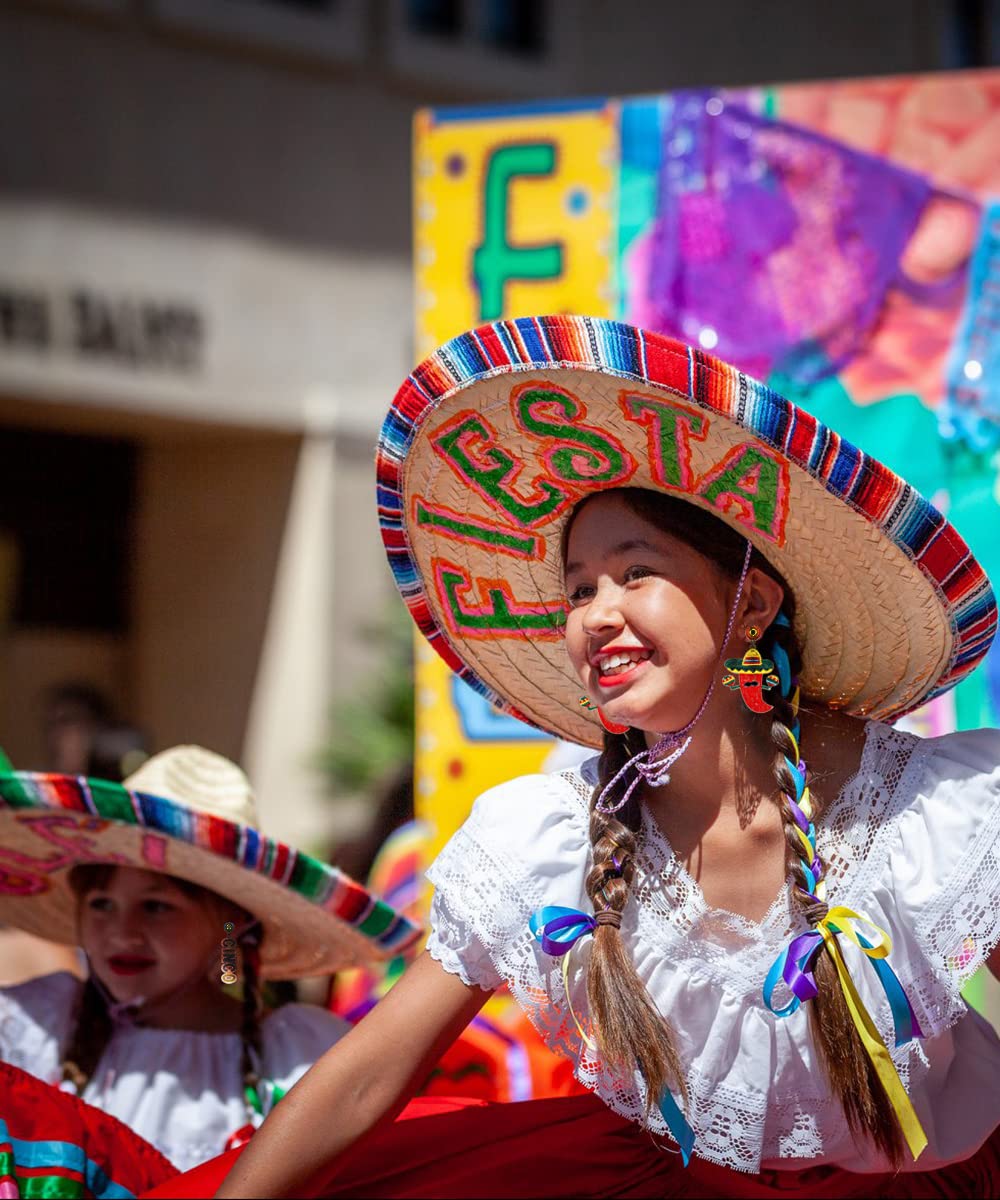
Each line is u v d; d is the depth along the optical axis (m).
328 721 13.05
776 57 15.00
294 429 13.31
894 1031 2.96
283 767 13.20
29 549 13.77
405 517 3.28
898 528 2.84
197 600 13.91
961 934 2.95
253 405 13.06
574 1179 3.38
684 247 6.04
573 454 3.06
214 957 4.46
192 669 13.91
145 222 12.42
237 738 13.64
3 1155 3.39
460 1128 3.29
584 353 2.76
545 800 3.15
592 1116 3.37
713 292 6.02
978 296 5.81
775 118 5.98
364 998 6.45
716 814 3.12
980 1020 3.29
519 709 3.67
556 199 6.16
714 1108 3.06
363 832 9.07
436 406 3.01
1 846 4.47
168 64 12.52
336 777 12.13
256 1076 4.36
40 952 5.82
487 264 6.21
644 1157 3.38
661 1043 2.95
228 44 12.78
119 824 4.14
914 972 3.00
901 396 5.87
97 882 4.46
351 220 13.61
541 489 3.19
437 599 3.46
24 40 11.77
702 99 6.02
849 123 5.93
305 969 4.80
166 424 13.00
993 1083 3.22
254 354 13.07
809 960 2.91
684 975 3.05
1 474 13.41
